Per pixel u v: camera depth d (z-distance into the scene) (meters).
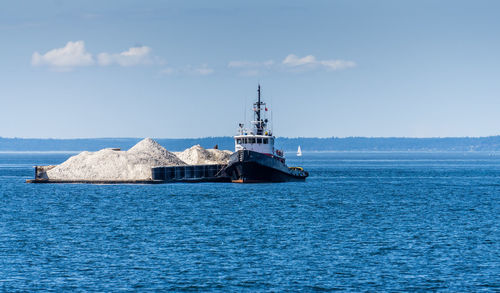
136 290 90.31
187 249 117.00
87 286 92.06
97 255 111.50
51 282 94.00
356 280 95.19
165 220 154.88
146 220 155.00
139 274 98.38
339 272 99.56
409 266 103.50
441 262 106.25
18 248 117.62
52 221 154.38
